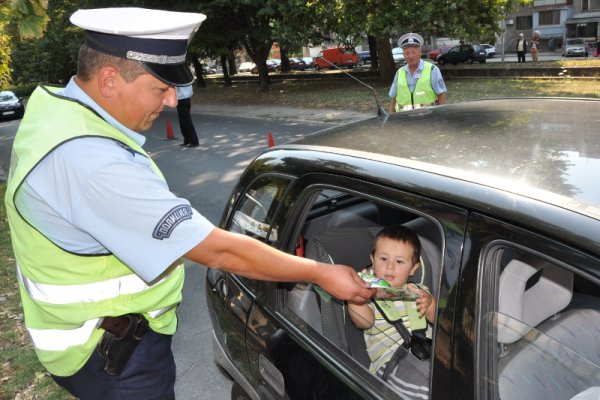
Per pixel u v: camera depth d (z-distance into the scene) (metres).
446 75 20.33
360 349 1.82
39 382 3.41
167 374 1.87
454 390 1.32
